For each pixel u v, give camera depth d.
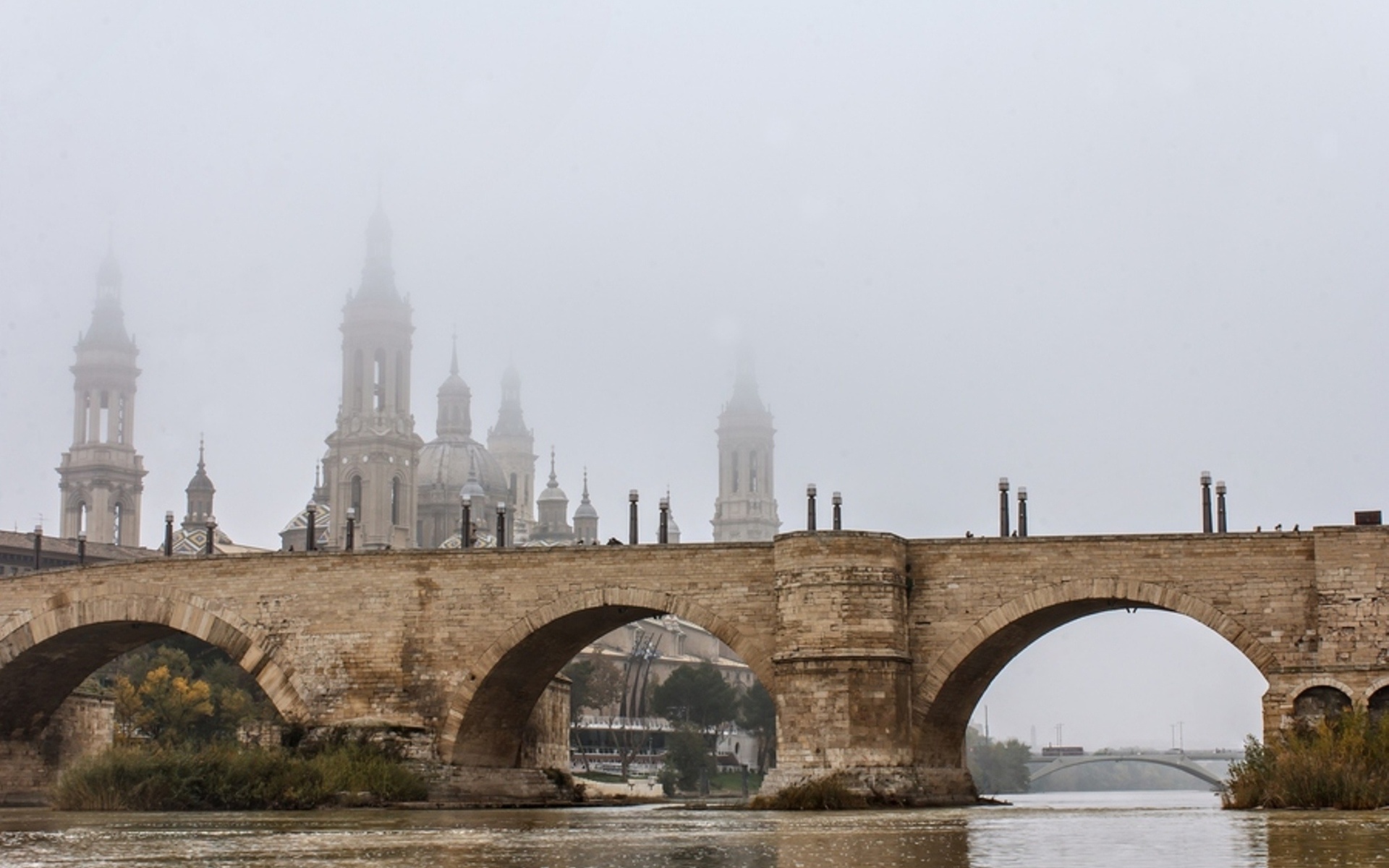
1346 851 49.91
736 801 113.50
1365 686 76.62
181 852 55.72
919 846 55.72
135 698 143.75
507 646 88.62
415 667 90.12
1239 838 55.69
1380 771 71.69
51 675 101.75
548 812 84.06
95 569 96.44
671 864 49.38
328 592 91.88
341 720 90.75
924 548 83.94
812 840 58.88
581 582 88.06
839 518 88.44
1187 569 80.69
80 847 58.38
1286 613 79.31
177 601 94.44
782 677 82.38
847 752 80.75
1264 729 77.94
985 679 88.25
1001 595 82.69
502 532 93.25
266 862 51.38
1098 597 81.56
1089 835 59.66
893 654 81.50
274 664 92.06
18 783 103.75
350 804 85.94
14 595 98.19
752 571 85.50
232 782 86.75
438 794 88.38
